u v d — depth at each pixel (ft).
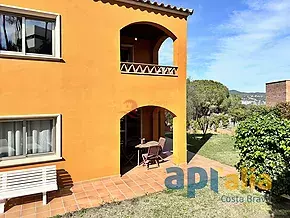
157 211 21.04
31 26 25.12
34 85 24.89
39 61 25.11
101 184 27.43
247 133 25.54
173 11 33.35
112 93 29.48
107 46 29.04
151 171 32.24
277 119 24.97
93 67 28.17
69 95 26.84
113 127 29.66
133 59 44.91
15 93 23.97
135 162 36.73
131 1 30.09
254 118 26.55
